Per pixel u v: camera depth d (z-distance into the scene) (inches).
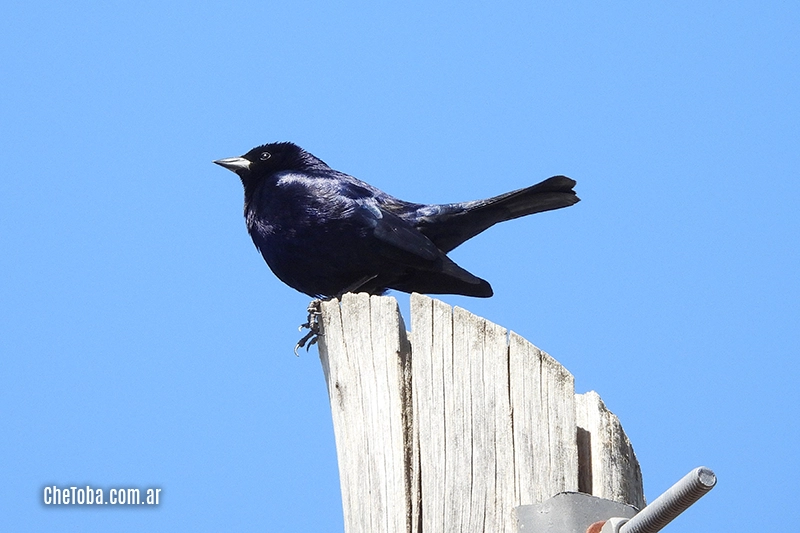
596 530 354.0
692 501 287.9
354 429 426.6
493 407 393.4
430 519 386.9
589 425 396.8
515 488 380.8
